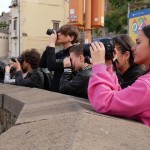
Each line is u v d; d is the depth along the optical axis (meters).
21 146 2.11
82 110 2.87
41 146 2.03
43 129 2.42
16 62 6.26
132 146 2.10
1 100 4.90
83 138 2.08
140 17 11.86
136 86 2.85
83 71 4.25
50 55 5.48
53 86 5.53
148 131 2.52
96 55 3.17
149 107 2.84
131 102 2.83
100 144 2.02
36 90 4.97
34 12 45.34
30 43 45.34
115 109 2.88
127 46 3.65
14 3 45.94
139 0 21.31
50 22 46.12
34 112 3.12
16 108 4.13
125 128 2.50
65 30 5.61
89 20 8.84
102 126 2.42
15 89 5.43
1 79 8.15
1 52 51.81
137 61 3.09
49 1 45.88
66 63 4.60
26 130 2.50
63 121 2.53
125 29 23.66
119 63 3.63
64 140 2.05
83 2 8.82
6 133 2.52
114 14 23.98
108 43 3.26
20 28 45.06
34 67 6.01
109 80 3.06
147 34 3.01
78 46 4.58
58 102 3.51
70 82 4.27
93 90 3.07
